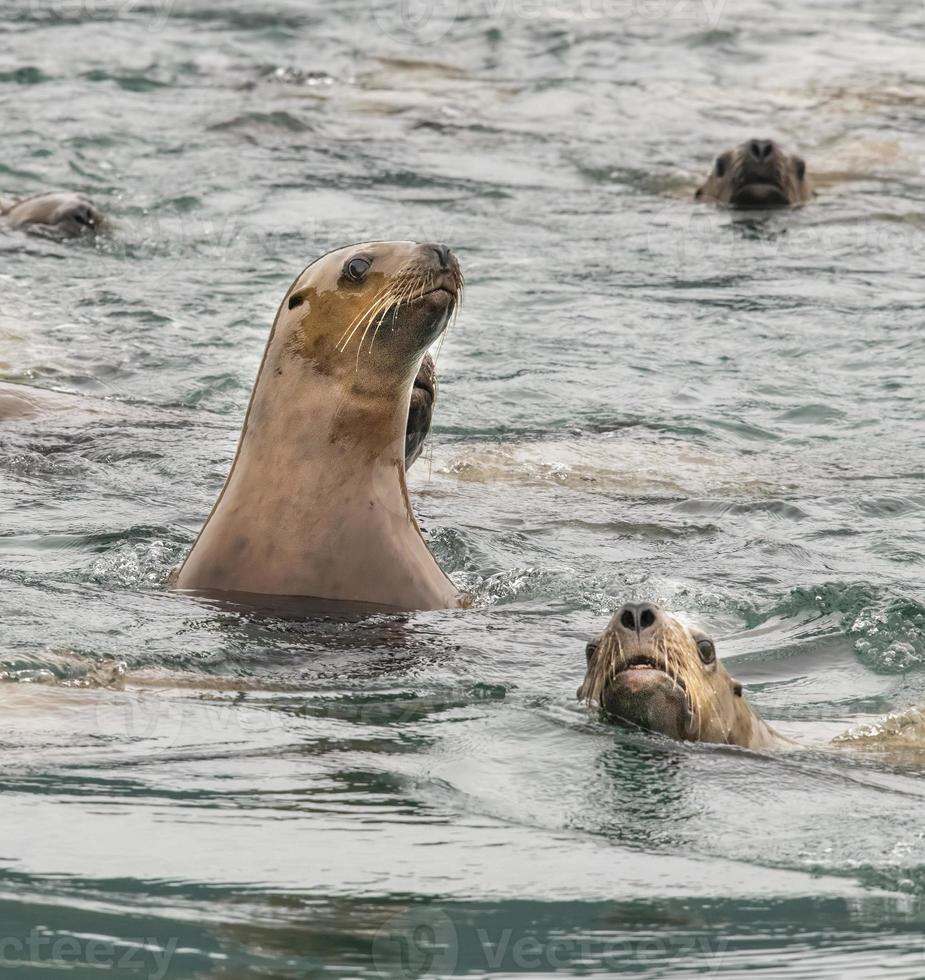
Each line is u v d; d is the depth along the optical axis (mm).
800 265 45344
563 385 34094
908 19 83500
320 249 44906
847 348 37344
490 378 34312
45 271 41344
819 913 11898
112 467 27328
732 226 49906
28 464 27172
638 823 13656
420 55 72812
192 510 25047
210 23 77375
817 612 21234
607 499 27250
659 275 43656
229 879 12164
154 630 18766
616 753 15273
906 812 14133
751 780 14789
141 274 41688
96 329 36625
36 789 13891
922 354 36875
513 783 14477
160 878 12156
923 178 57312
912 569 23375
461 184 53344
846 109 65875
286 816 13492
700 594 21844
